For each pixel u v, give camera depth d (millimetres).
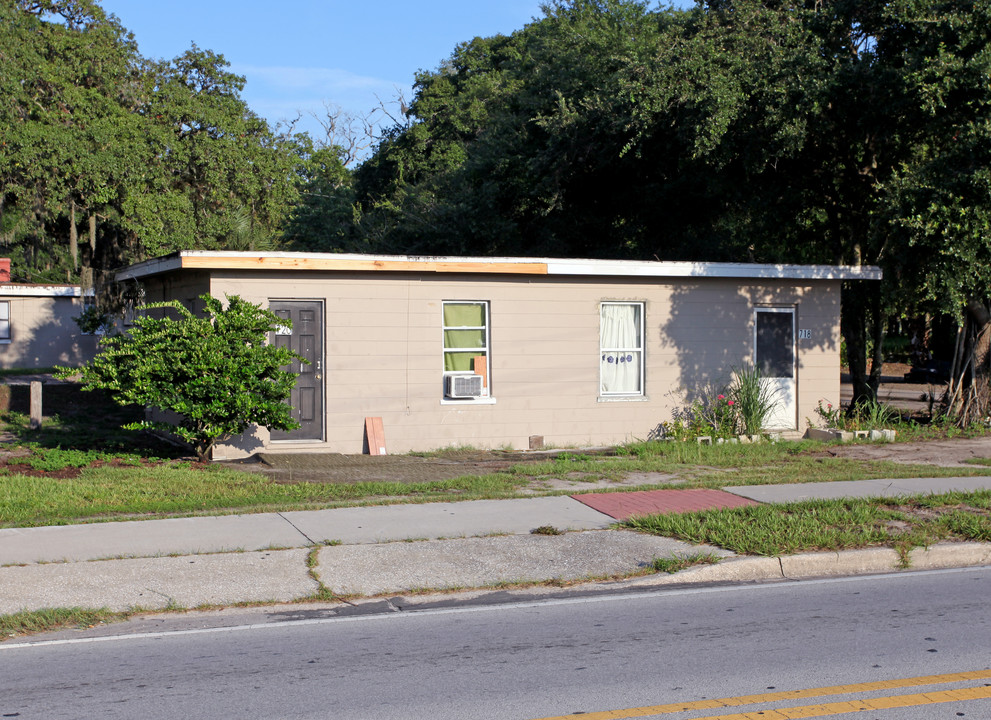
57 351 35375
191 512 10633
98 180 32875
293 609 7488
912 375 35938
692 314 17578
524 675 5879
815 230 22312
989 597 7773
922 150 19312
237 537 9469
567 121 22469
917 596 7801
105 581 7984
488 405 16375
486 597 7840
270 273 15133
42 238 40625
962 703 5387
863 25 18328
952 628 6859
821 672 5914
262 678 5852
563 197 25047
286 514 10586
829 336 18359
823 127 18500
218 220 34500
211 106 37594
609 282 17062
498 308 16438
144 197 34188
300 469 13812
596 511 10805
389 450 15750
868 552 8875
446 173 32781
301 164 47656
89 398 22875
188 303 16375
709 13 20734
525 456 15523
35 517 10266
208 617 7281
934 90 16125
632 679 5793
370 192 48750
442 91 46656
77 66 34562
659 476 13406
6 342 34844
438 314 16062
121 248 38188
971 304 18594
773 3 20578
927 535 9445
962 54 16594
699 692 5566
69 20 37156
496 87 39438
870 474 13375
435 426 16062
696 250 24062
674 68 19562
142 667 6070
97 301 26953
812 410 18250
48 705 5375
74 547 9008
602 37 24734
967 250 15742
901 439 17578
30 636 6781
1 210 33125
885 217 16750
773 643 6516
